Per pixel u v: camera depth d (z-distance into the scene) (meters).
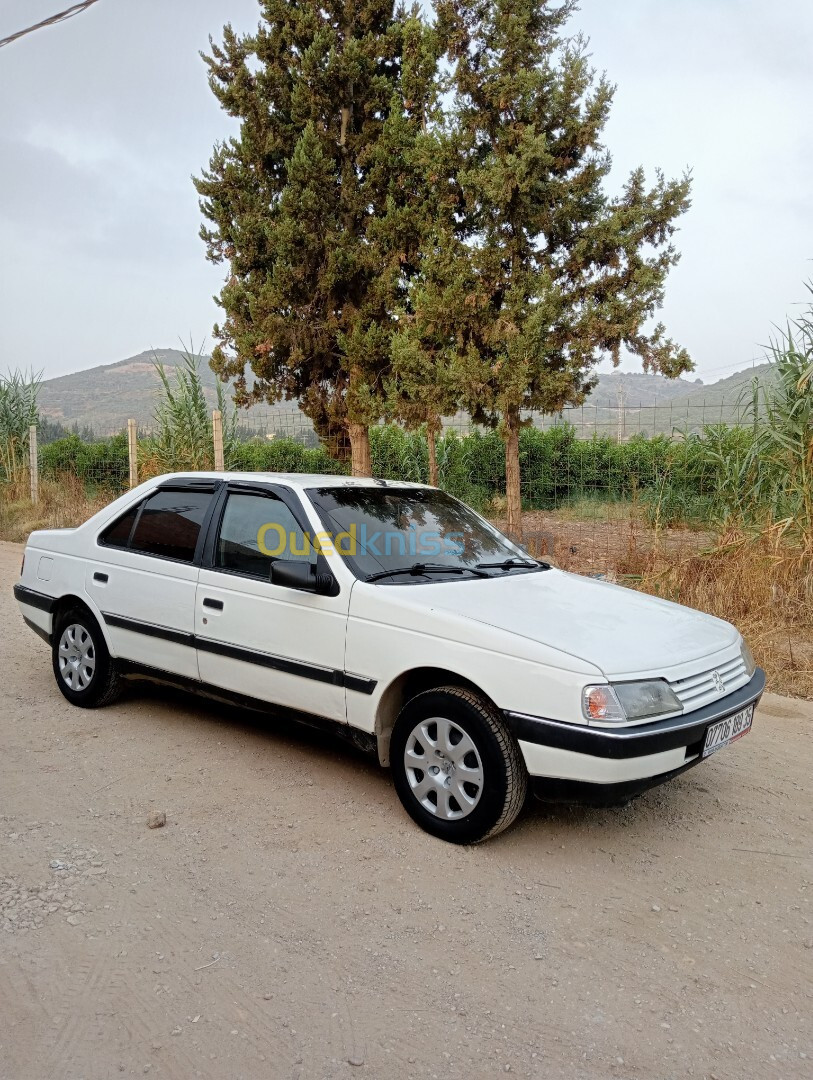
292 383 10.88
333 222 9.88
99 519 5.60
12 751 4.86
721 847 3.89
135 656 5.21
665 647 3.83
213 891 3.38
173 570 4.96
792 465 8.09
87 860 3.60
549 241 8.61
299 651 4.31
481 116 8.27
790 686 6.36
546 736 3.46
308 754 4.88
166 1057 2.46
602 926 3.21
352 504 4.74
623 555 9.76
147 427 15.08
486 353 8.84
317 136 9.80
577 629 3.84
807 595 7.60
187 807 4.15
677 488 11.69
